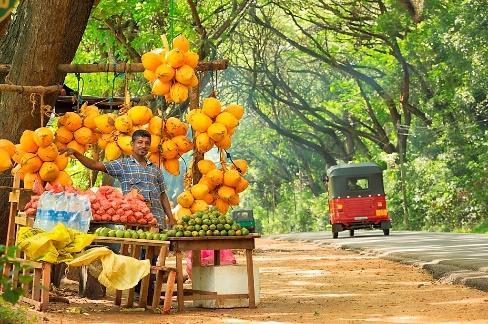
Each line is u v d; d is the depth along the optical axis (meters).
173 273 12.45
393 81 62.28
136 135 13.84
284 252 33.25
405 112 64.12
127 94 14.63
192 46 32.03
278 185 106.88
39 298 12.22
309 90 82.56
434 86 61.50
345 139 87.94
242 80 73.25
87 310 12.57
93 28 29.44
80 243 11.98
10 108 14.91
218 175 13.92
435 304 13.17
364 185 44.06
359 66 66.19
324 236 49.25
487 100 57.19
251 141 94.31
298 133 85.12
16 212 13.30
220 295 12.98
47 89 14.16
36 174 13.39
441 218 60.88
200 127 13.81
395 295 14.96
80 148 14.11
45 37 14.59
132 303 13.23
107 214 12.95
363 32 58.84
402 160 64.50
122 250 13.33
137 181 13.88
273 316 12.00
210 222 12.80
